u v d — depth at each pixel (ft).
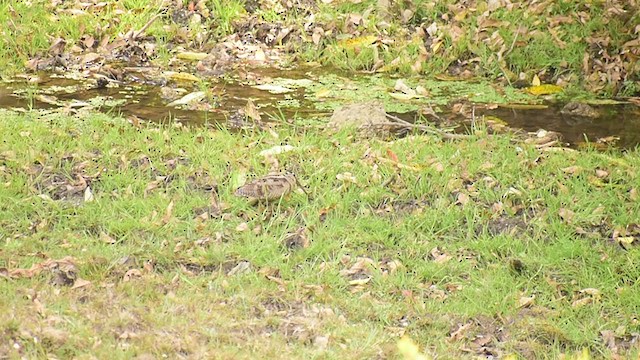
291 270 32.81
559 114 47.93
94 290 30.14
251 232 34.99
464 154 41.04
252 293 30.96
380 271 32.99
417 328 29.99
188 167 39.58
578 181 38.93
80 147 40.86
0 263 31.55
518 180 39.04
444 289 32.60
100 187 37.91
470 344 29.45
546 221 36.68
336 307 30.78
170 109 47.19
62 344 25.81
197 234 34.88
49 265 31.53
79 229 35.01
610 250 34.65
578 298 32.22
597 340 29.99
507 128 45.42
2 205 35.83
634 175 39.65
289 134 43.32
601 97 50.37
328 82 51.88
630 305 31.55
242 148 41.22
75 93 49.11
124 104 47.73
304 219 35.96
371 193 37.63
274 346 27.40
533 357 29.07
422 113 47.42
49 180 38.24
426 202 37.76
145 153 40.68
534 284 32.83
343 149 41.27
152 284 30.89
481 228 36.27
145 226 34.99
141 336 26.71
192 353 26.35
